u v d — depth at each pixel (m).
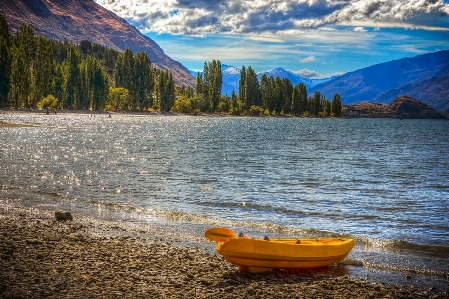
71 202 21.89
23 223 16.98
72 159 39.78
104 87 154.25
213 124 129.25
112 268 11.84
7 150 44.34
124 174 31.98
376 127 154.75
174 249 14.13
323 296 10.63
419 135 106.19
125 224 17.69
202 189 26.84
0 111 116.69
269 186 28.81
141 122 123.00
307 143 70.69
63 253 12.89
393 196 26.09
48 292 9.78
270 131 103.75
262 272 12.58
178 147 57.09
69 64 147.75
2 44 117.94
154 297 9.96
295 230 17.44
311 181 31.42
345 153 54.81
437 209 22.33
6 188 24.83
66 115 133.12
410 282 11.95
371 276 12.46
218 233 12.59
